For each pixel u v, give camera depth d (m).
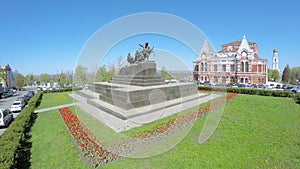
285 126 7.86
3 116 9.94
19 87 61.69
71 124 8.23
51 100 18.36
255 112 10.54
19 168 4.89
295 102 14.03
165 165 4.83
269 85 35.09
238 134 6.92
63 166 4.96
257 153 5.38
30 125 9.03
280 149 5.61
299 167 4.64
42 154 5.73
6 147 4.80
